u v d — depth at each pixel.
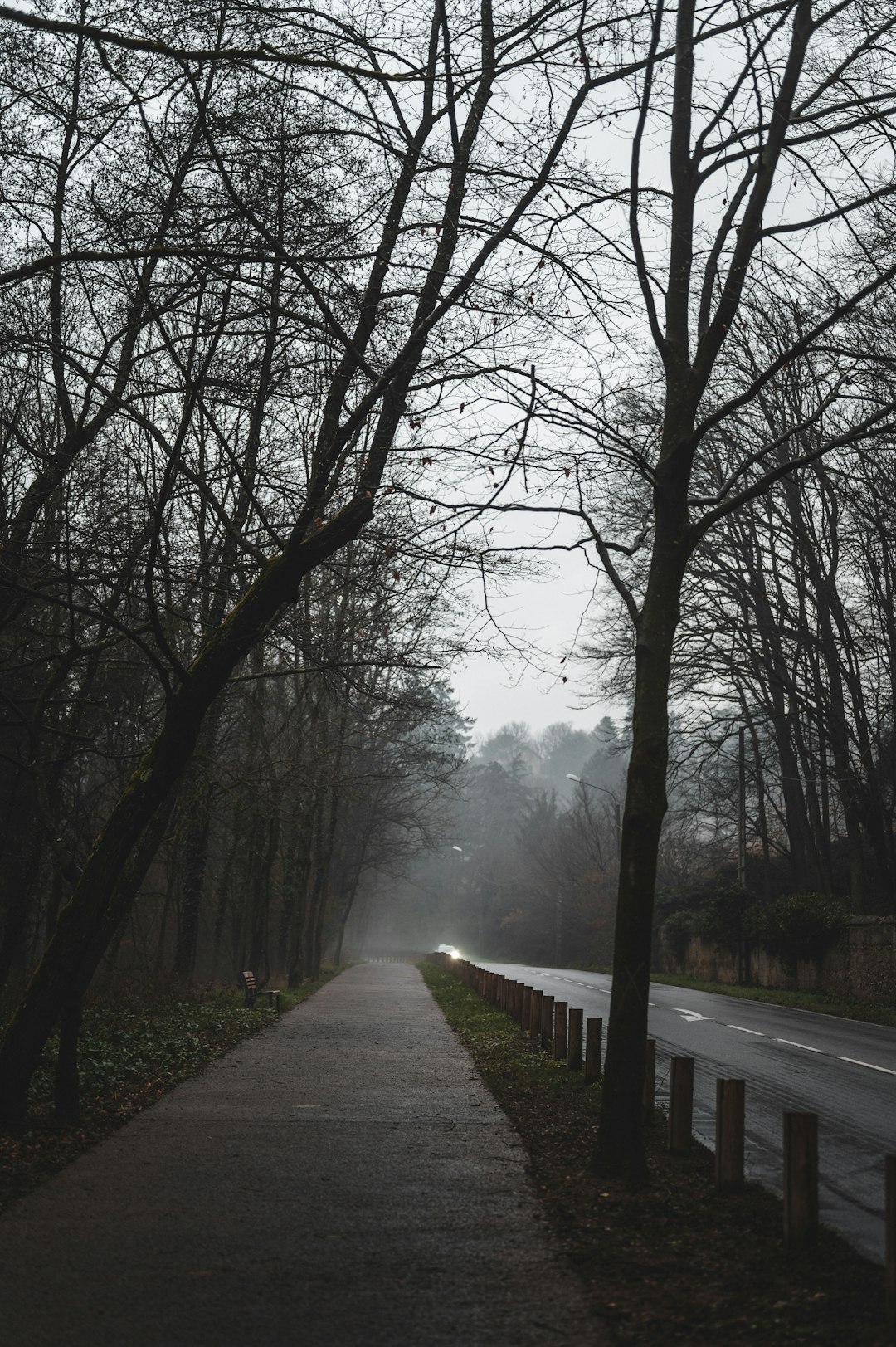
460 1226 7.05
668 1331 5.20
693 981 43.44
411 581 13.01
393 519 12.40
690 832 56.09
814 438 22.48
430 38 10.52
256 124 10.41
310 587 15.58
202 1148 9.43
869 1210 7.98
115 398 10.80
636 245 10.14
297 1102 11.91
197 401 10.60
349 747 32.34
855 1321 5.26
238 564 14.61
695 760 40.09
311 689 32.50
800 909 34.84
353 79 9.83
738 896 41.59
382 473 11.42
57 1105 10.36
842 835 41.44
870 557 28.62
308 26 9.43
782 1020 25.06
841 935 33.34
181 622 18.23
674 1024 22.72
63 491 13.22
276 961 44.38
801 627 32.25
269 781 23.20
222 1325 5.29
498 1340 5.10
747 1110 12.16
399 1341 5.09
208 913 43.41
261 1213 7.35
